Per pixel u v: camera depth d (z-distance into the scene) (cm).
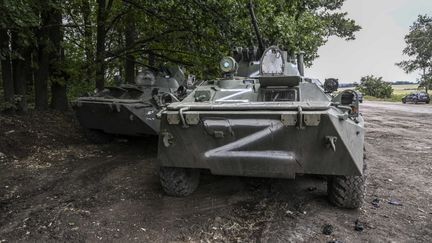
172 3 1095
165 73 974
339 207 467
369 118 1869
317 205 476
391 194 536
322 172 417
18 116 968
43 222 423
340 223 422
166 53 1430
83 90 1443
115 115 777
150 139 948
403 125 1517
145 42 1337
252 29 995
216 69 1266
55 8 906
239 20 1016
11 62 978
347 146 397
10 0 641
